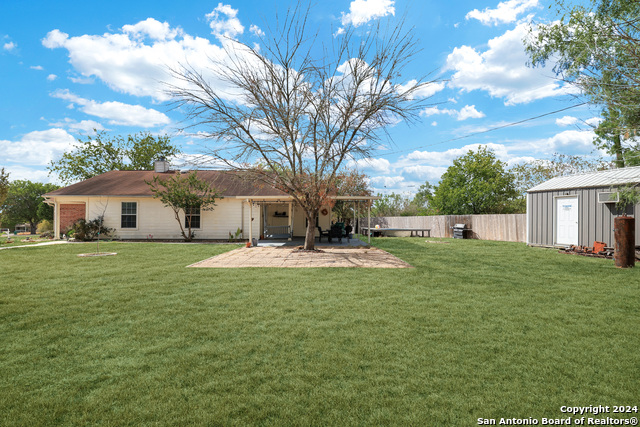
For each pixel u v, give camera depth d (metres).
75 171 31.75
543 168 25.25
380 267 8.85
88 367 3.21
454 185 28.89
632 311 4.91
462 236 20.88
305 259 10.59
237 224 19.06
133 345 3.72
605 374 3.03
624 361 3.29
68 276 7.68
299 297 5.74
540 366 3.19
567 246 13.02
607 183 11.05
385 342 3.75
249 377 2.99
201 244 16.28
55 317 4.70
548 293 6.00
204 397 2.67
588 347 3.62
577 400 2.63
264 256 11.42
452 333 4.02
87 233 17.95
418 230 23.06
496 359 3.33
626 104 5.48
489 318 4.59
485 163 27.50
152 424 2.34
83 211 21.20
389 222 29.77
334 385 2.85
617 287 6.50
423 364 3.22
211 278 7.40
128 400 2.64
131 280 7.20
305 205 13.24
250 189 19.70
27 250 13.13
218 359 3.35
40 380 2.97
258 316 4.70
